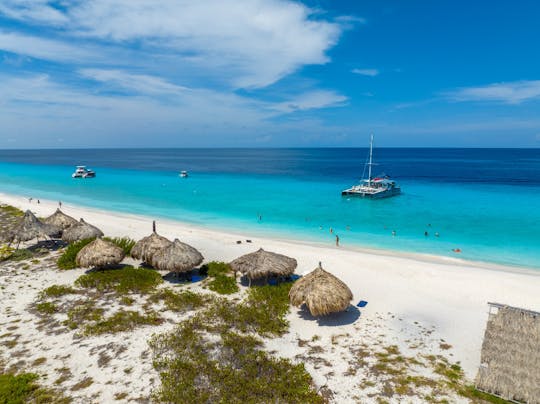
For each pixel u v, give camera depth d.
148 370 12.73
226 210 46.53
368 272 22.61
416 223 38.59
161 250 21.06
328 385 12.08
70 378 12.28
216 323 15.99
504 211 44.59
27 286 19.91
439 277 21.73
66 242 28.36
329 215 43.09
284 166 140.88
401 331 15.63
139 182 79.44
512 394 11.15
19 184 74.69
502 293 19.47
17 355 13.53
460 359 13.61
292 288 17.14
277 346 14.39
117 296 18.64
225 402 11.09
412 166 135.75
